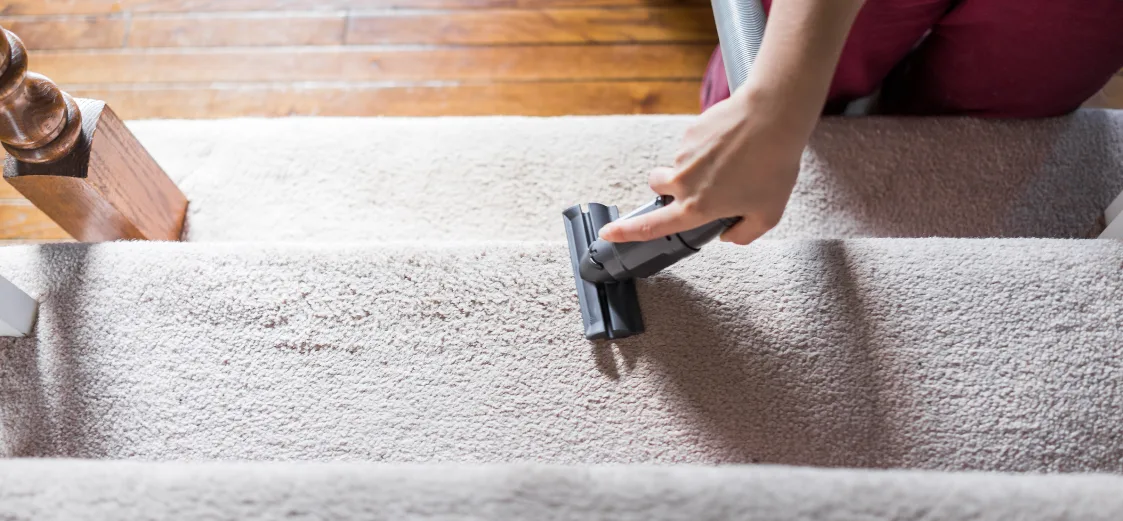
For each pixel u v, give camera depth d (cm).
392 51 151
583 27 153
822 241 81
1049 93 97
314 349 77
